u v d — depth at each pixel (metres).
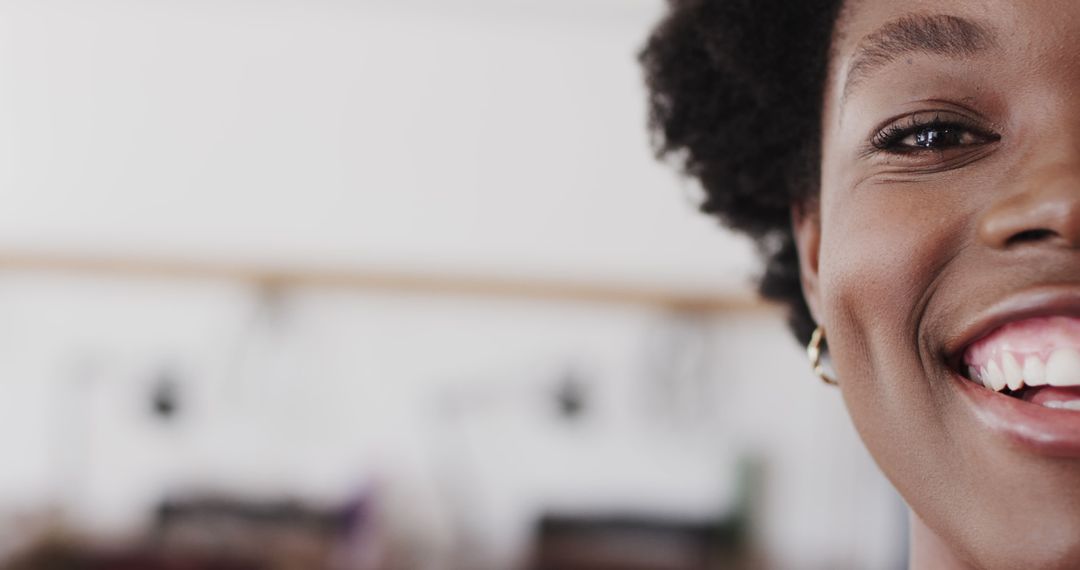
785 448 2.57
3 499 2.53
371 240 2.65
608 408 2.61
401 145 2.66
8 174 2.63
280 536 2.29
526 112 2.66
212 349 2.62
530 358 2.62
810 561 2.53
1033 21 0.48
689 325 2.59
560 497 2.59
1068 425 0.45
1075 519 0.45
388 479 2.59
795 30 0.67
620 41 2.64
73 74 2.64
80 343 2.62
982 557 0.48
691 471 2.58
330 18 2.64
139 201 2.64
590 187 2.64
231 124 2.65
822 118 0.63
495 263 2.65
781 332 2.57
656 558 2.46
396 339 2.63
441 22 2.64
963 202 0.49
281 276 2.63
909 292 0.50
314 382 2.62
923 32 0.51
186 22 2.64
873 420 0.53
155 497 2.47
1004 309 0.46
